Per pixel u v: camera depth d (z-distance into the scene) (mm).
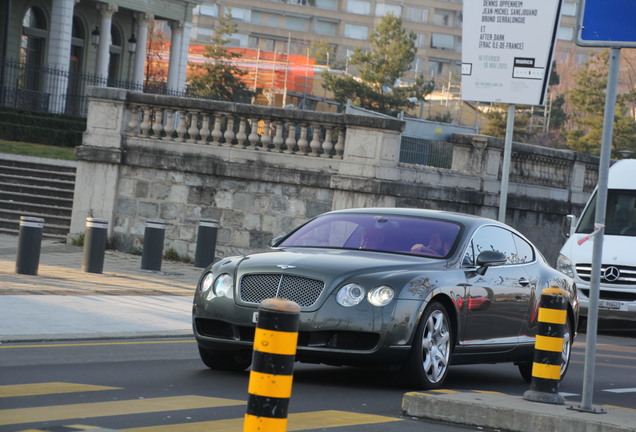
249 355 22984
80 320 29266
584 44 17812
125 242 52312
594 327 18375
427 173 51562
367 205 48812
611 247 42094
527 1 39812
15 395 18156
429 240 24047
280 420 11766
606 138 17891
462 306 23109
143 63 129500
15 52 113312
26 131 88188
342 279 21766
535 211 59438
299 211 50094
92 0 118750
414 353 21766
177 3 132500
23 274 39344
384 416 18609
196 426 16188
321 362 21969
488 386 24578
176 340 28172
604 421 17344
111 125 52344
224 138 52250
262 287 22047
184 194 51688
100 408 17328
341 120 49344
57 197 59969
